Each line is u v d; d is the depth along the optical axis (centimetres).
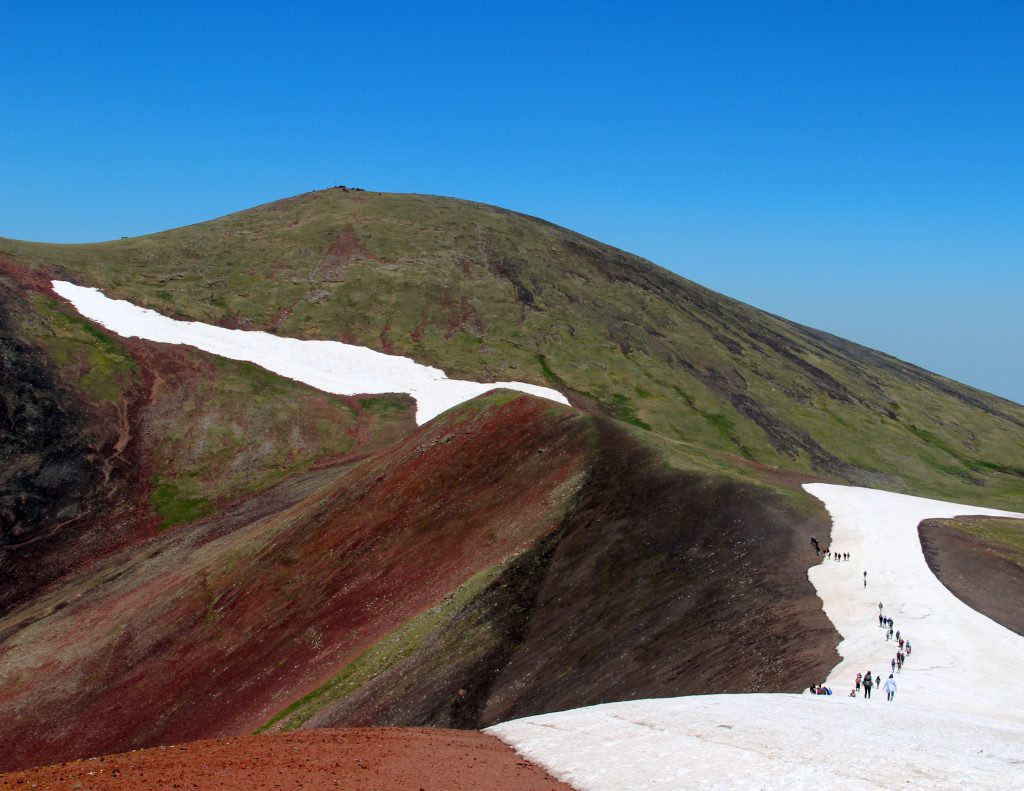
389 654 4497
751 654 3538
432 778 2012
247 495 8444
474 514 5806
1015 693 2797
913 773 1833
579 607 4478
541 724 2736
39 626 6194
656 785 1942
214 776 1909
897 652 3120
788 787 1833
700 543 4672
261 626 5462
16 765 4775
